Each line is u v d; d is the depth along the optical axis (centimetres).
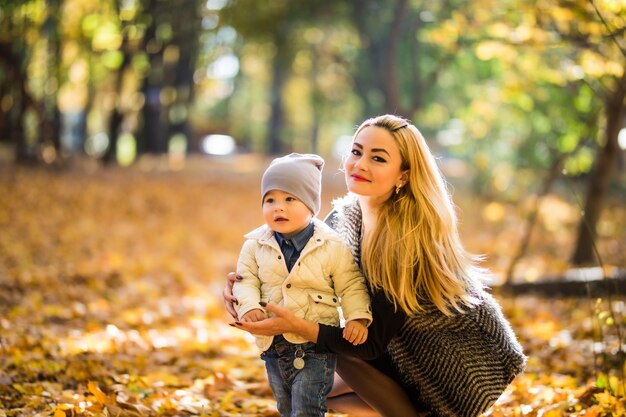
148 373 557
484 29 1027
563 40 821
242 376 563
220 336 723
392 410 371
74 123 4438
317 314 346
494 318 360
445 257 352
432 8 1758
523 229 1664
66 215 1433
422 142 359
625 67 760
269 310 330
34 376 504
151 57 2359
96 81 2798
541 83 1140
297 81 4219
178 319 816
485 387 355
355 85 3219
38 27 1948
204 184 2147
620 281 788
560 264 1236
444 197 360
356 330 339
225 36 2856
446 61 2123
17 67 2019
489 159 2164
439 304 347
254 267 356
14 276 903
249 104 5300
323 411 349
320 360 349
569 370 583
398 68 2620
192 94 2961
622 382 469
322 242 347
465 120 1959
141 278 1010
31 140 2559
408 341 366
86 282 952
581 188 1573
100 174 2103
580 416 434
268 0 2389
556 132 1476
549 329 730
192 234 1424
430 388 369
